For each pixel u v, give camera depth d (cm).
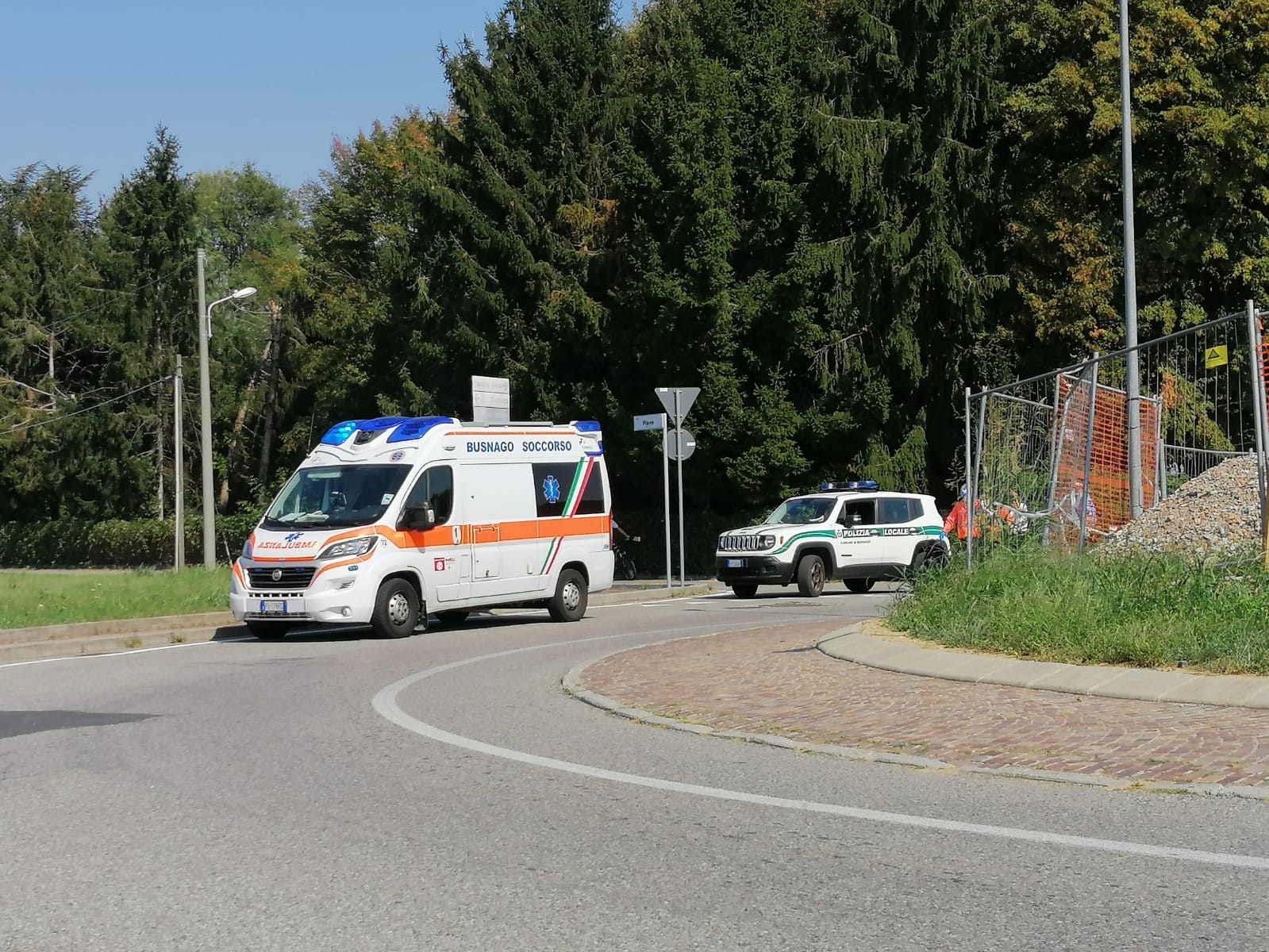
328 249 5597
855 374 3278
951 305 3403
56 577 3644
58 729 991
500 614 2247
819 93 3450
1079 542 1436
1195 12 3347
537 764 817
